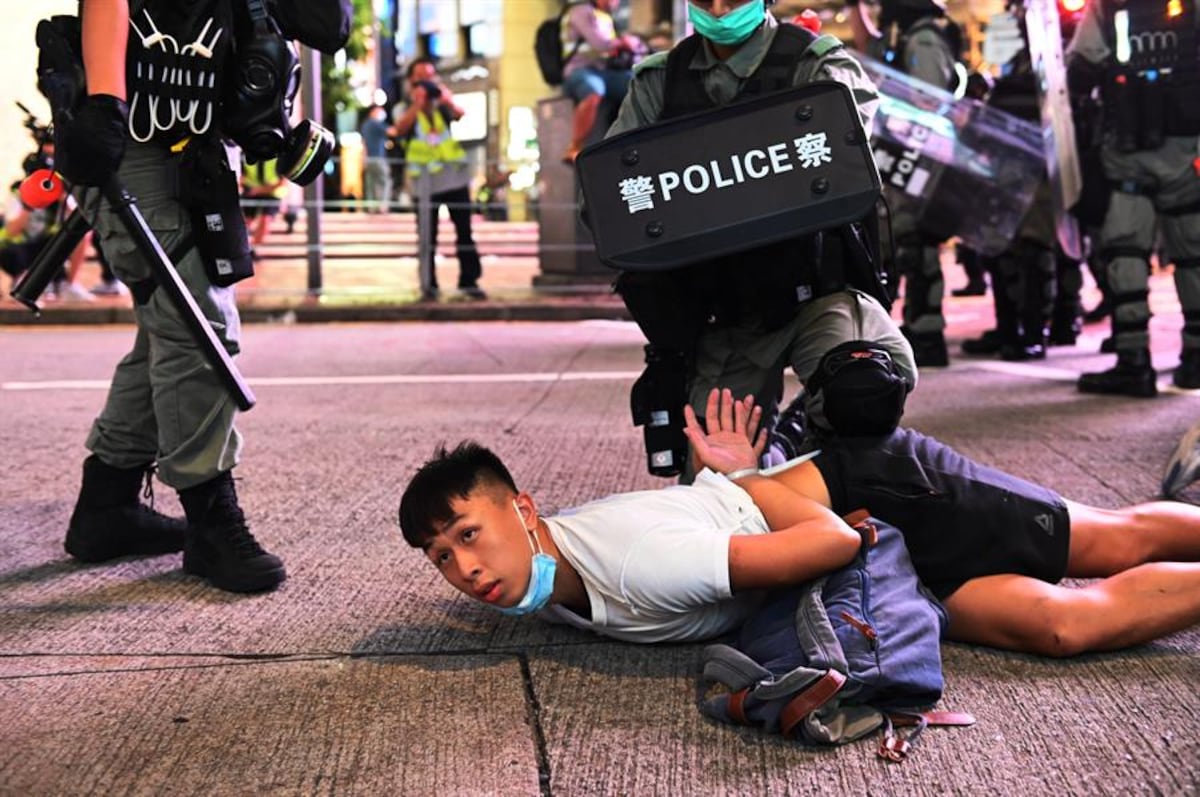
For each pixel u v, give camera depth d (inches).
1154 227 240.1
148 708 101.3
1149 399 239.5
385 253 619.2
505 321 430.9
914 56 275.3
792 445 128.9
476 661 111.1
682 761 91.4
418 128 461.7
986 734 95.0
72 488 177.6
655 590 105.6
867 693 95.5
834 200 111.5
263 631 119.1
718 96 122.1
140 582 134.6
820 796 86.0
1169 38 225.3
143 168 125.3
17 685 106.0
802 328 125.0
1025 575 112.3
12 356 326.0
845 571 103.2
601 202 113.6
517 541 107.0
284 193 567.8
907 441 114.4
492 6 1067.9
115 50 117.3
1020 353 301.1
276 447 203.2
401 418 229.8
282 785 88.5
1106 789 86.4
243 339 369.1
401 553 144.8
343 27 131.0
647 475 180.5
